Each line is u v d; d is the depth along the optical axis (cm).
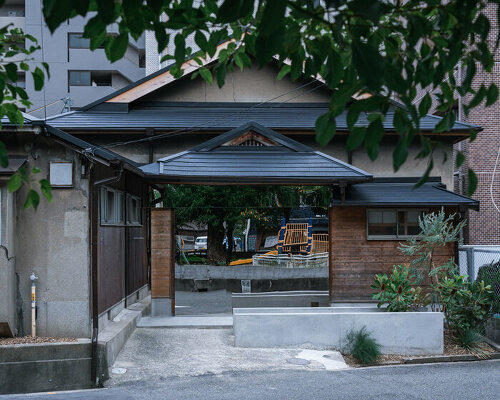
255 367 890
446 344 1045
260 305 1415
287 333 1006
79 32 3741
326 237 2727
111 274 1091
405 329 1002
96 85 3906
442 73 272
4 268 863
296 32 283
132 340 1041
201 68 428
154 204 1623
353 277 1267
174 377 836
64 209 916
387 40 302
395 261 1271
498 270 1131
